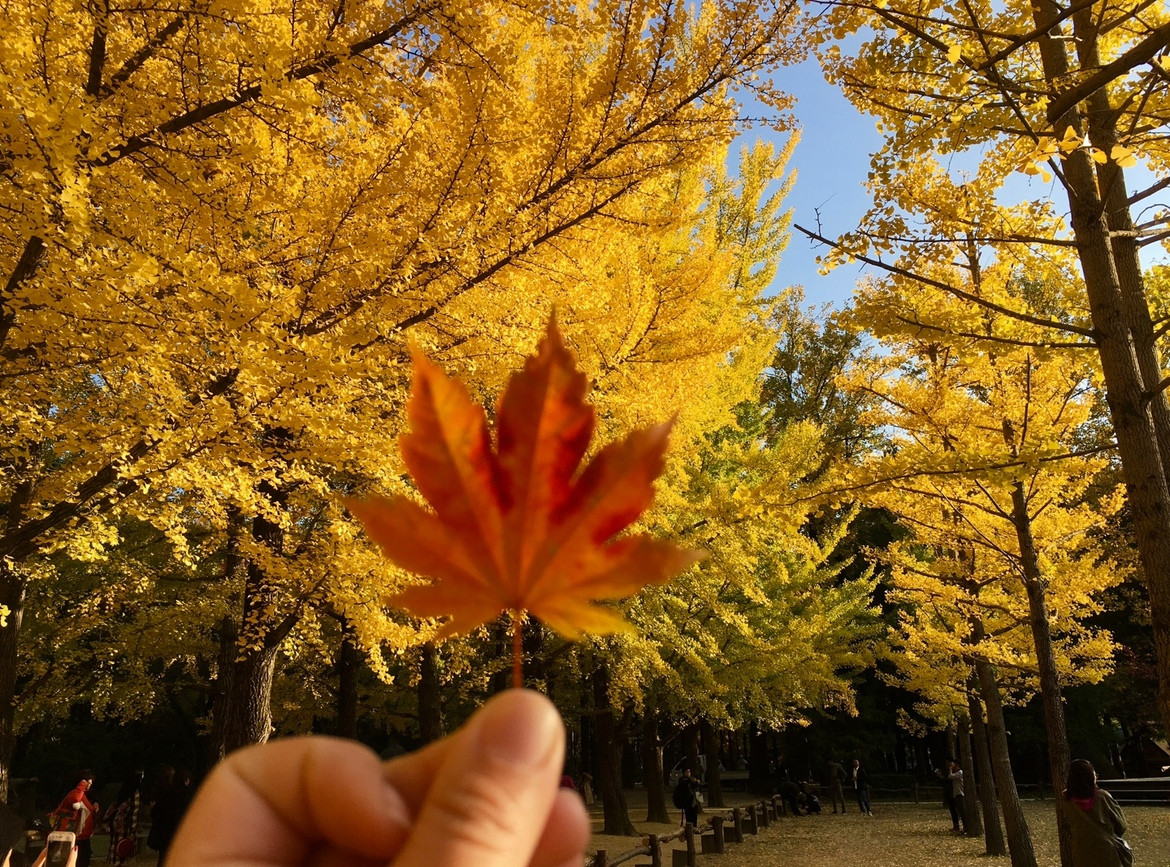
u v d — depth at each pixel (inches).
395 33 160.9
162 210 157.4
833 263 198.8
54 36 131.3
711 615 508.4
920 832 602.2
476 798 16.2
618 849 498.9
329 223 160.2
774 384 885.2
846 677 880.9
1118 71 130.3
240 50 137.3
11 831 220.4
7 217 138.7
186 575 420.2
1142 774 853.8
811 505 237.9
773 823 701.3
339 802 19.0
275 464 169.6
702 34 203.2
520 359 196.2
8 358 158.1
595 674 549.6
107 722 769.6
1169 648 156.0
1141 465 163.9
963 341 216.8
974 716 502.3
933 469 214.8
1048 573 332.5
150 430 139.6
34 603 437.1
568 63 207.0
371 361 155.7
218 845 19.6
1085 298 234.5
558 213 191.0
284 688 524.4
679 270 286.7
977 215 199.0
